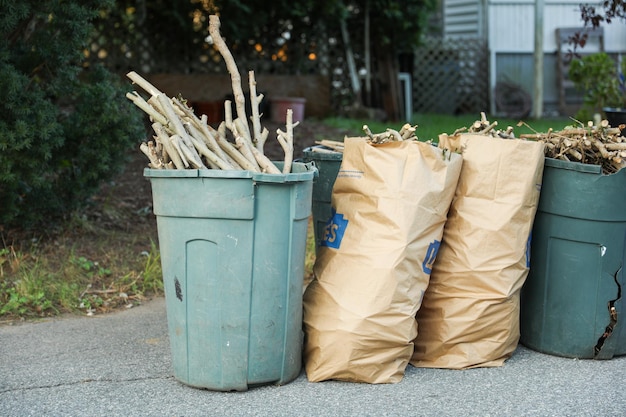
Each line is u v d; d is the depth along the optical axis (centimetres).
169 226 380
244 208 365
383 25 1202
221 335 378
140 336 474
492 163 416
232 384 383
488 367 423
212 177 363
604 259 428
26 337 471
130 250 625
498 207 416
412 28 1215
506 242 414
